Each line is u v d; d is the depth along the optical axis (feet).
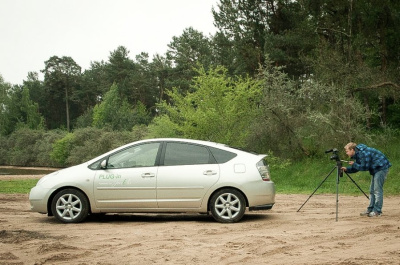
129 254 20.01
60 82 342.64
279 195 52.29
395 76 72.28
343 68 71.00
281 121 73.87
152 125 81.61
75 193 30.71
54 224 29.84
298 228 27.22
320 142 71.61
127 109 248.11
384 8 73.97
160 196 30.37
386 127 77.77
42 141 233.35
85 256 19.63
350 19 74.54
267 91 75.51
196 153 31.14
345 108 68.95
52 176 31.48
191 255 19.72
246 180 30.04
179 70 239.30
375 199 32.04
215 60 187.52
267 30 112.37
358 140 69.67
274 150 76.33
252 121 75.82
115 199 30.63
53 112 365.40
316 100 72.49
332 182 61.77
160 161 31.04
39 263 18.17
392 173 59.57
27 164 240.94
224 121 72.49
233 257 19.38
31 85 402.52
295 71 108.37
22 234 24.94
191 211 30.37
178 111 79.05
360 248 21.04
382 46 76.38
